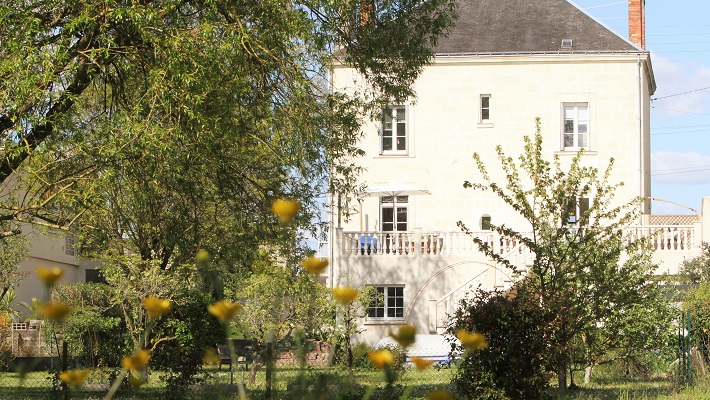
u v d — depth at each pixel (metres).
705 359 20.72
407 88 18.73
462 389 14.55
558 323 14.55
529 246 17.52
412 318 30.92
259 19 15.20
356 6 17.19
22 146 13.44
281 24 15.24
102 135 13.98
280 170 16.83
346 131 17.67
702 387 18.03
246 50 14.78
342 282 31.27
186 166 14.82
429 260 31.20
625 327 19.16
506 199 18.39
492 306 14.55
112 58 14.92
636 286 18.52
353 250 31.62
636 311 19.66
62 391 14.48
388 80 18.75
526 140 18.69
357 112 18.30
